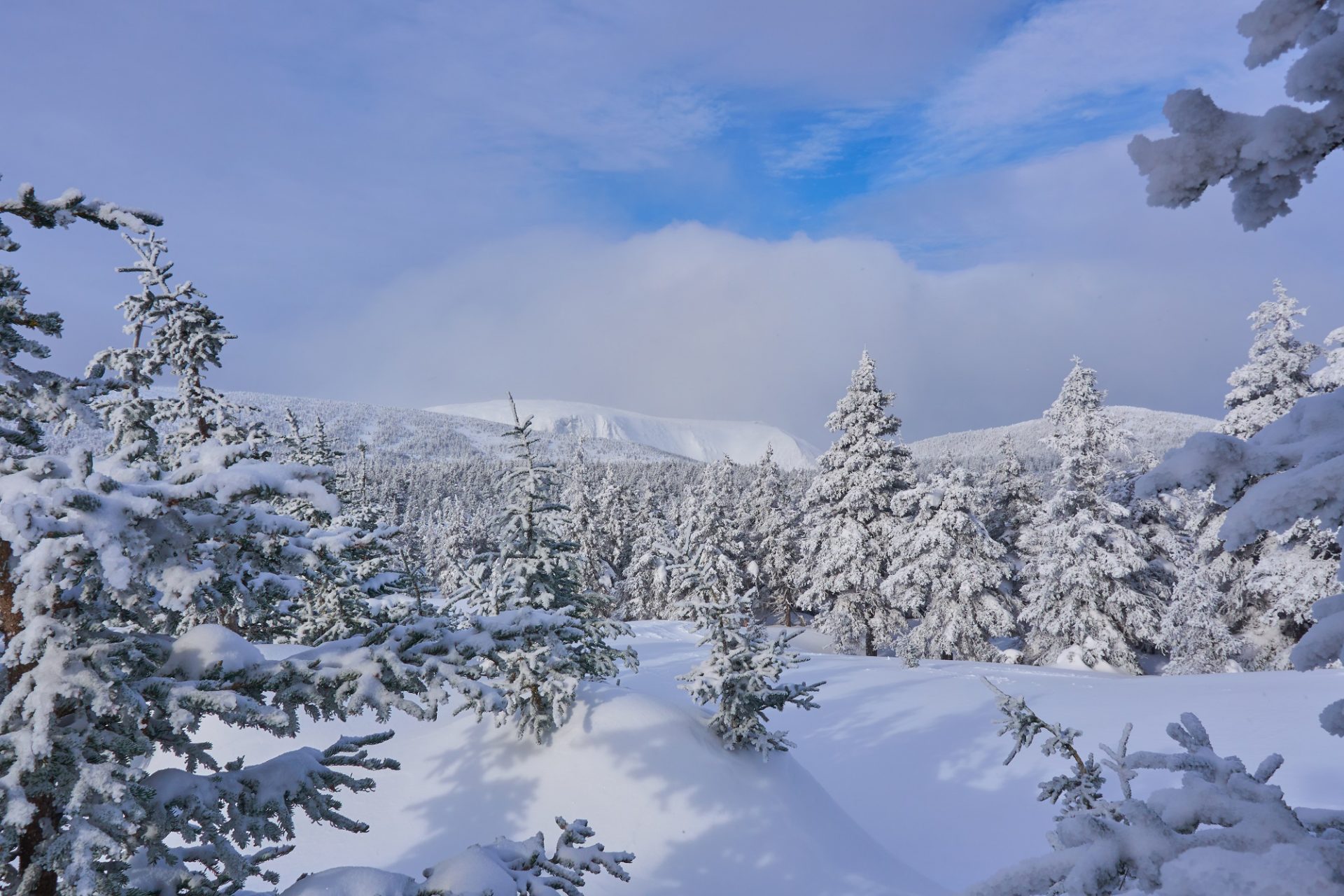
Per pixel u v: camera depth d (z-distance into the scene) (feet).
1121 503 111.24
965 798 52.85
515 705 42.70
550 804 39.60
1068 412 108.37
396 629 15.30
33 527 11.19
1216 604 92.17
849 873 40.52
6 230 13.53
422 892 14.69
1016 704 19.06
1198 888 5.26
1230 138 4.77
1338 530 4.84
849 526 114.73
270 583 14.83
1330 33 4.64
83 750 12.35
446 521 226.17
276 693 14.32
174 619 14.89
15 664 12.63
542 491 48.14
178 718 12.78
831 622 115.65
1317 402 5.53
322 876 14.84
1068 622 102.94
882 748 61.67
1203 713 59.57
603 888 35.88
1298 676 68.95
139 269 48.67
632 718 44.68
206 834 13.70
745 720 47.14
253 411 52.49
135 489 12.46
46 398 13.78
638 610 162.20
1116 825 6.59
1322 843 5.48
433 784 41.01
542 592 46.16
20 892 11.95
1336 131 4.45
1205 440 5.44
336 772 15.42
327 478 13.65
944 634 106.52
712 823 40.11
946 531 108.17
